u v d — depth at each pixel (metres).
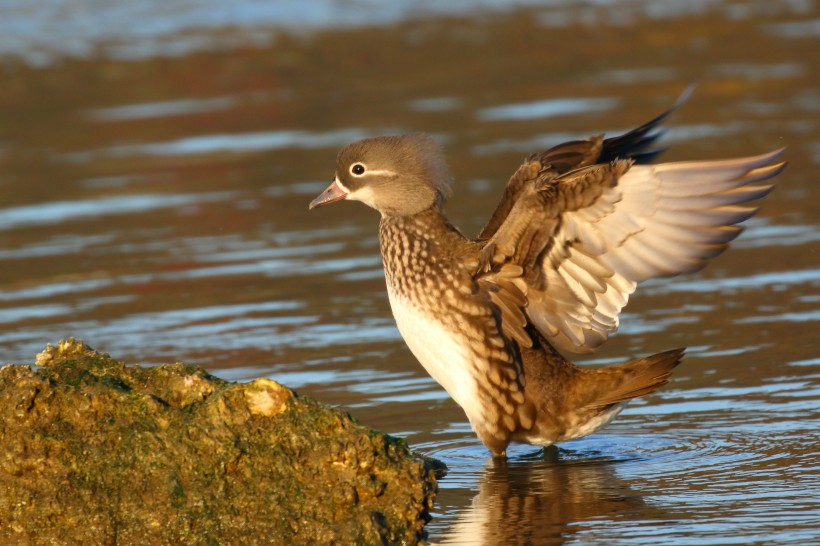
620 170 9.73
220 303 15.20
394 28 30.38
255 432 9.21
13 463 9.05
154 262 16.80
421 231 11.33
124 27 30.00
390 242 11.43
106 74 27.03
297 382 12.63
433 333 11.14
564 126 22.09
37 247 17.58
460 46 28.75
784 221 17.53
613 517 9.34
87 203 19.52
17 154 22.19
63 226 18.47
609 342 13.60
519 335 10.88
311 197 19.41
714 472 10.20
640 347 13.37
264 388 9.33
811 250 16.28
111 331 14.31
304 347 13.68
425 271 11.15
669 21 30.84
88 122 23.97
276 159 21.31
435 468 10.62
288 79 26.41
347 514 9.02
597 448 11.07
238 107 24.58
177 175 20.78
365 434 9.19
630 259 9.97
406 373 12.88
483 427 11.05
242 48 28.67
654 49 28.16
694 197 9.59
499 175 19.53
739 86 24.72
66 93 25.88
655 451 10.84
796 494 9.60
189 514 8.95
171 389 9.53
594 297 10.41
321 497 9.05
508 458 10.99
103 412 9.27
